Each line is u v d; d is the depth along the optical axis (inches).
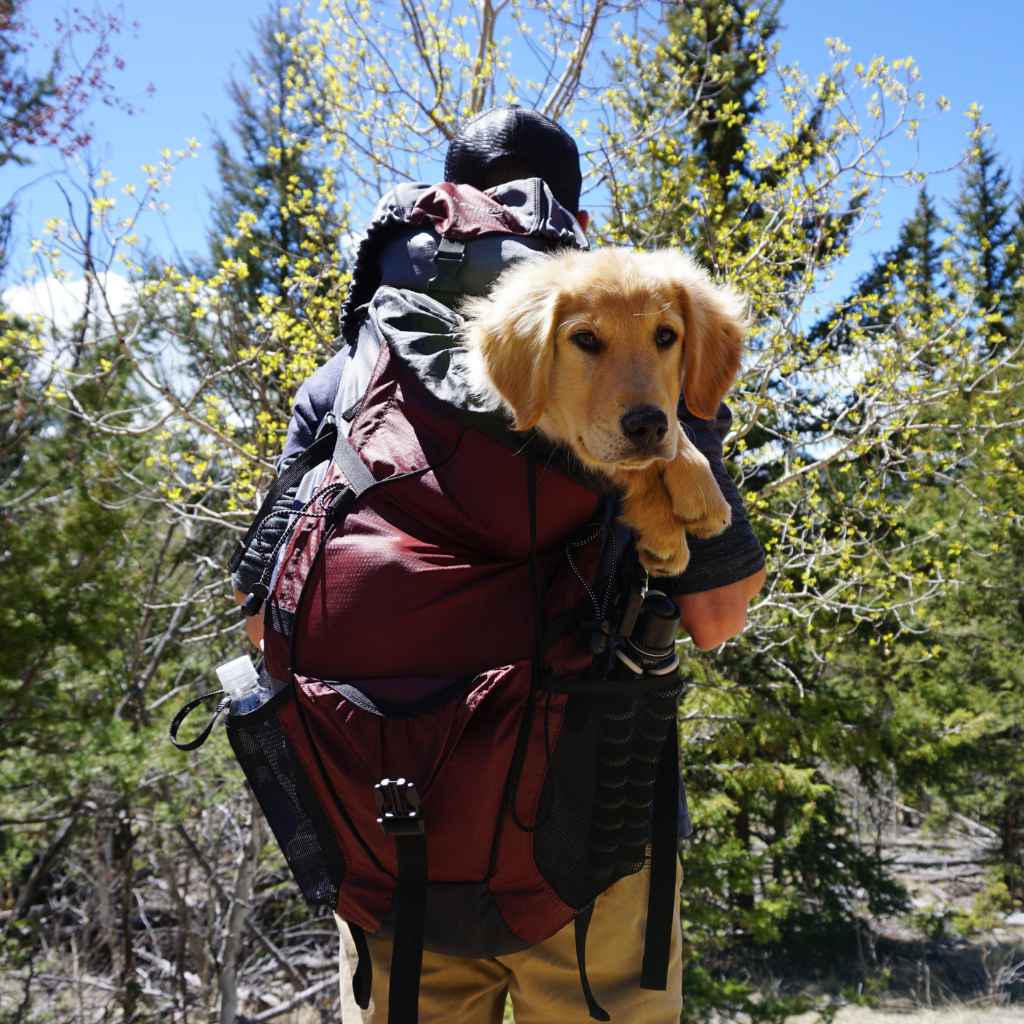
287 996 504.7
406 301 66.2
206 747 392.8
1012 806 728.3
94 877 477.1
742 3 467.8
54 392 279.1
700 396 66.6
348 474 63.4
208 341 311.0
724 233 299.9
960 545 353.7
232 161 575.2
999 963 618.8
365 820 58.6
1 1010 422.3
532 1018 68.9
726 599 69.8
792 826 610.9
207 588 362.9
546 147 82.0
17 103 391.5
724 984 443.8
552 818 58.7
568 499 60.1
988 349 340.5
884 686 589.0
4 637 315.9
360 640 59.1
